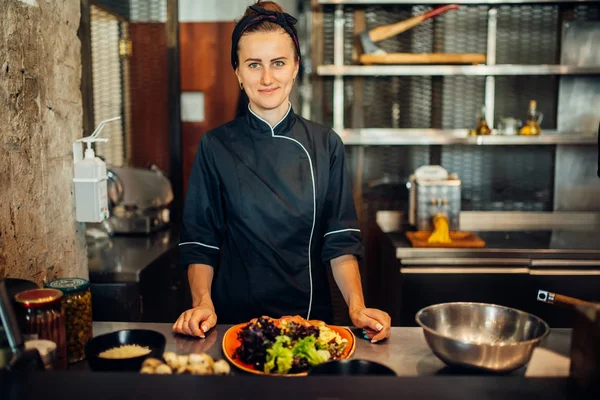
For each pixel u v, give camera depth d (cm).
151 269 248
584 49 367
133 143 387
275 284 173
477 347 105
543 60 374
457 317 126
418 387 90
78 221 191
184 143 422
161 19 377
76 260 190
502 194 387
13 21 149
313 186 171
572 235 350
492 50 372
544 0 355
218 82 416
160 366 99
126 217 307
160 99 384
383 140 369
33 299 114
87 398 87
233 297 175
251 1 401
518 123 361
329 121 387
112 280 232
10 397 87
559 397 89
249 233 170
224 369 105
